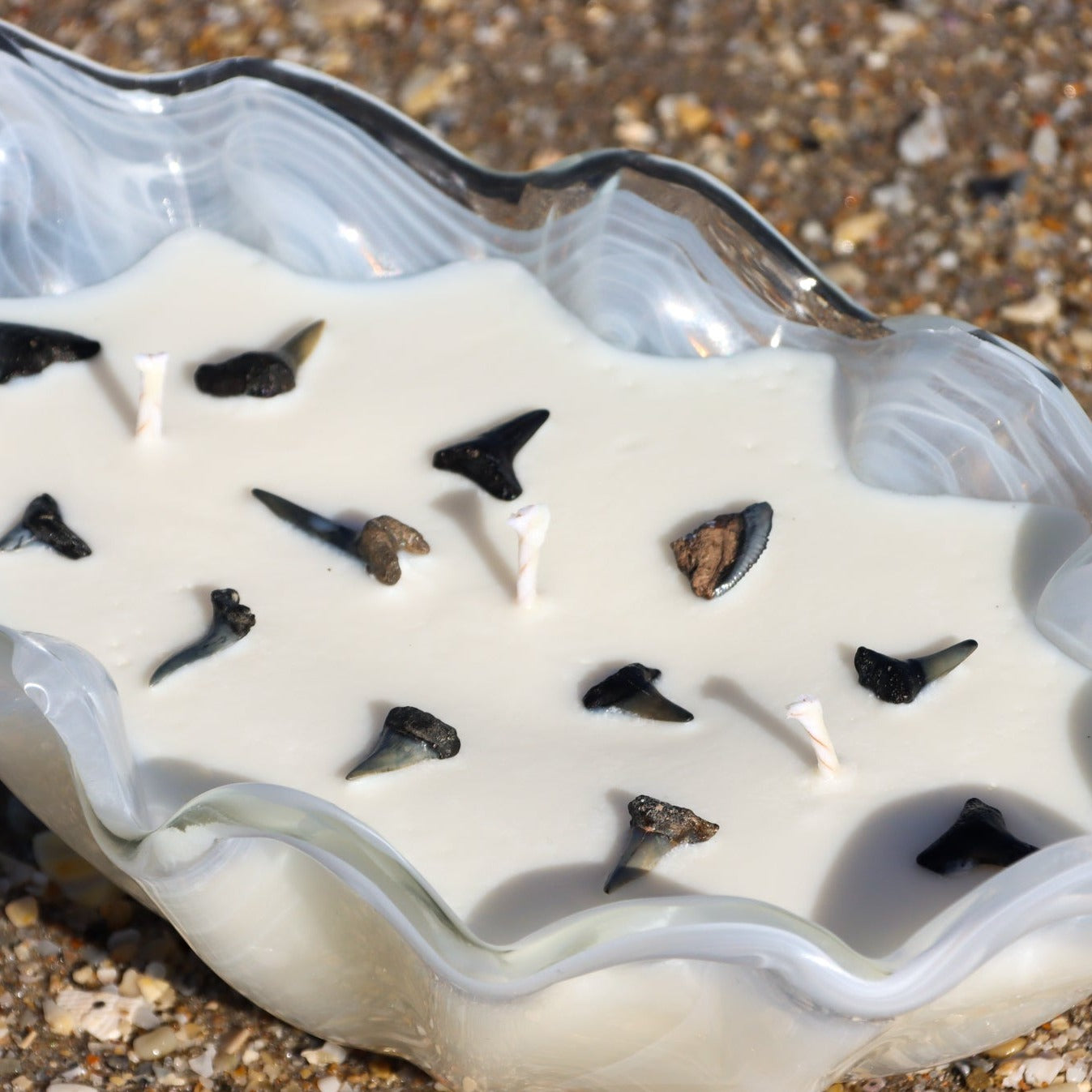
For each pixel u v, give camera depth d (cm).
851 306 77
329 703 71
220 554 73
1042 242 90
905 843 69
